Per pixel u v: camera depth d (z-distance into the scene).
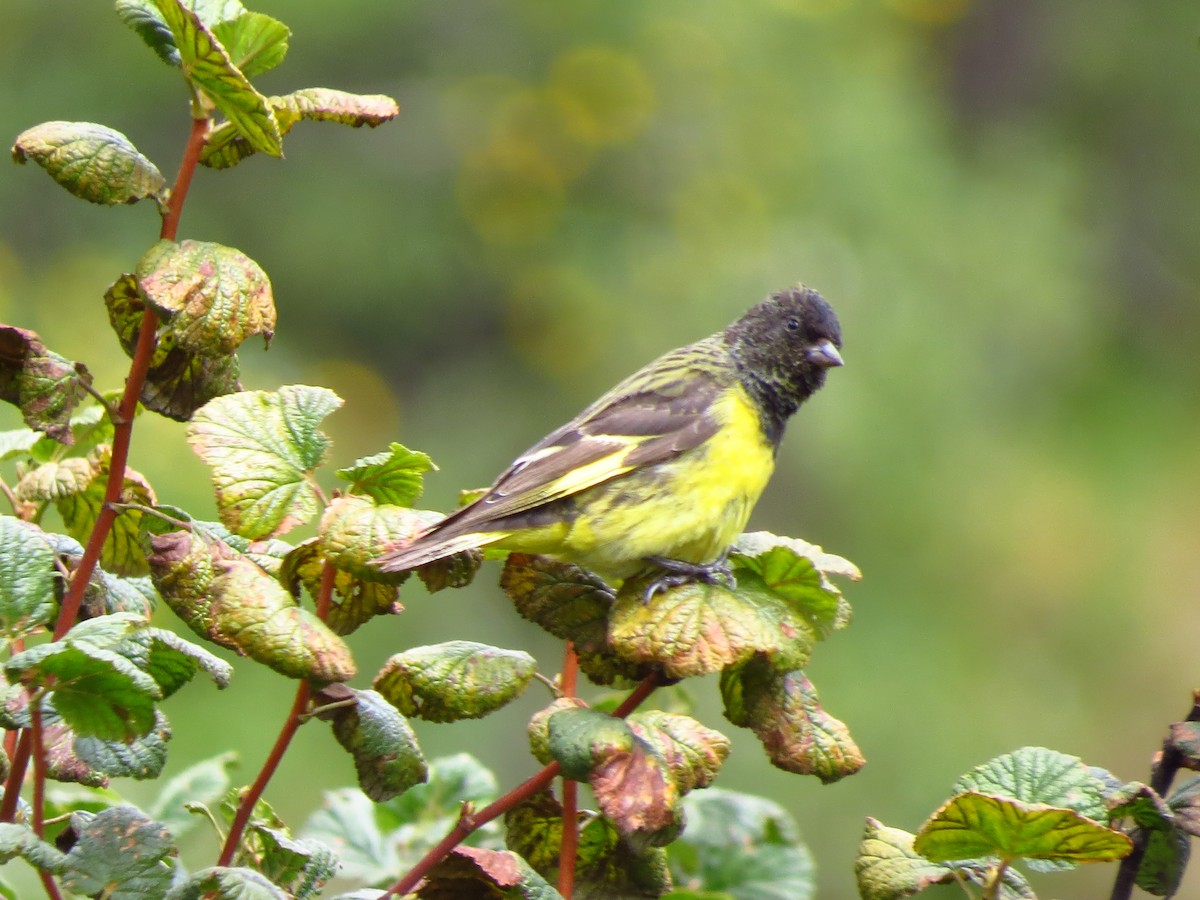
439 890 4.19
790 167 18.92
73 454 5.09
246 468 4.02
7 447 4.91
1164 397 21.16
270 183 18.48
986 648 16.61
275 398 4.17
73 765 4.02
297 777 11.48
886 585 16.50
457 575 4.62
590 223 19.30
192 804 4.23
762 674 4.27
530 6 19.56
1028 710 16.16
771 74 19.47
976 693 15.84
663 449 6.04
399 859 5.35
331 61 19.30
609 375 18.36
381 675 4.11
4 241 17.06
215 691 11.62
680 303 18.44
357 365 18.73
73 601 4.02
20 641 4.19
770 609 4.14
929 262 18.56
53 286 16.80
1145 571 18.14
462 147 19.33
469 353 19.11
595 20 19.44
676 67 19.52
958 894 8.05
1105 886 15.27
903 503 16.88
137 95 17.77
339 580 4.23
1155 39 23.36
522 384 18.67
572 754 3.85
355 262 18.50
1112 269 22.45
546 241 19.14
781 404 6.76
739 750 13.72
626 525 5.89
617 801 3.79
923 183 19.05
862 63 19.84
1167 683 17.30
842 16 20.17
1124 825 4.39
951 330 18.09
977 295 18.62
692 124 19.34
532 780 4.06
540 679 4.16
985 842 3.92
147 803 7.04
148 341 4.08
